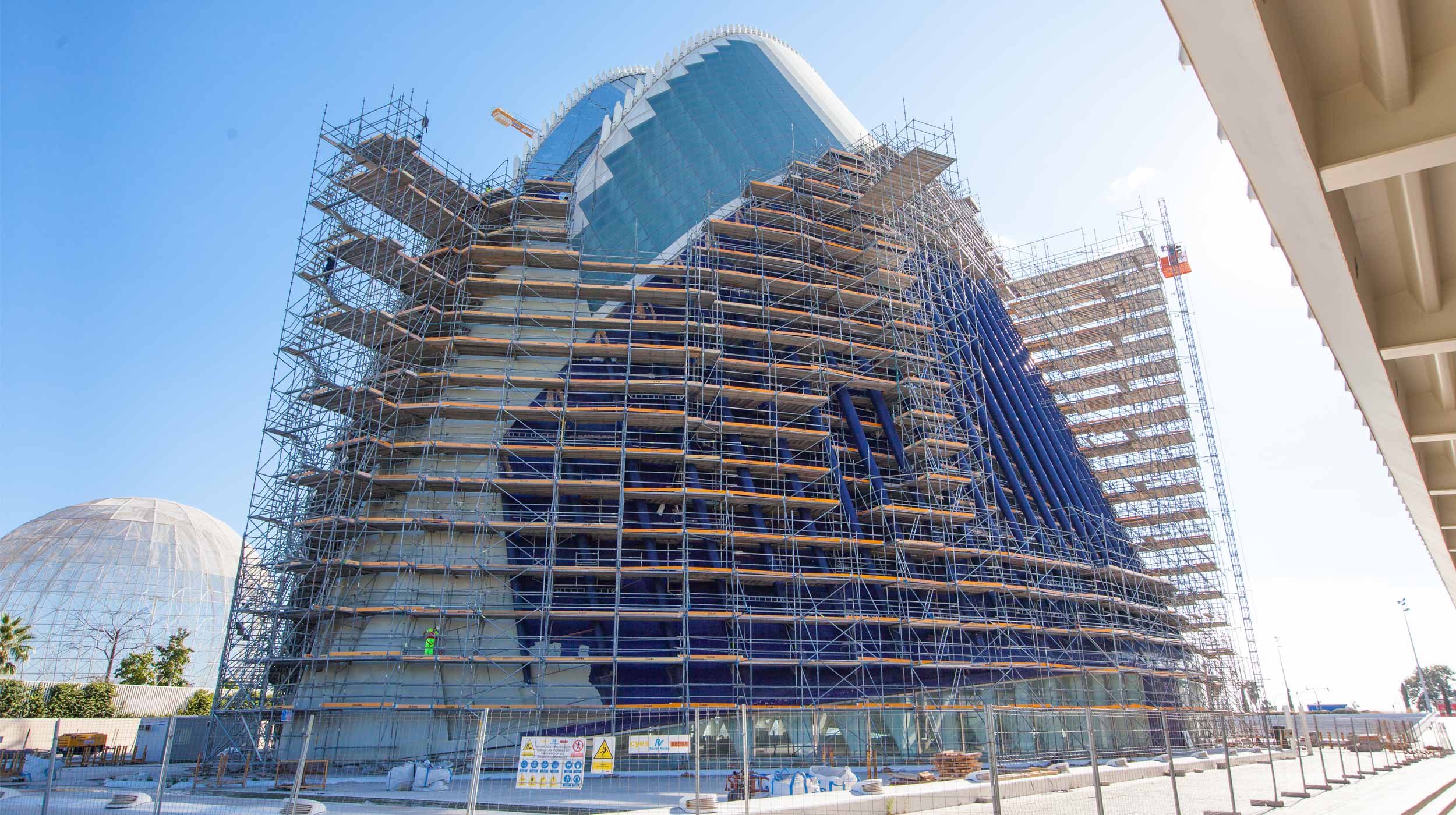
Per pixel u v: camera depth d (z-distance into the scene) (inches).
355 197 1924.2
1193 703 2351.1
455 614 1567.4
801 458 1953.7
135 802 748.0
